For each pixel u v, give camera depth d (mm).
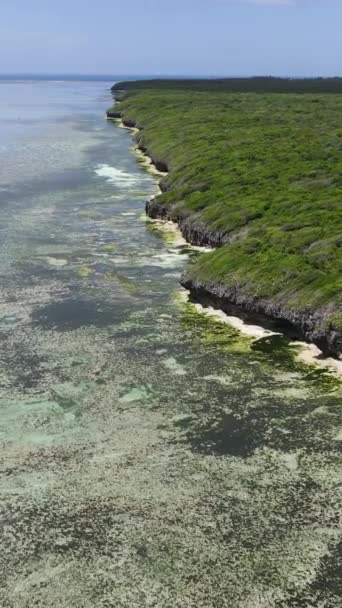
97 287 33312
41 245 40438
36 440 20172
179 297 31922
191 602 14398
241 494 17688
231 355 25703
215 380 23781
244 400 22391
